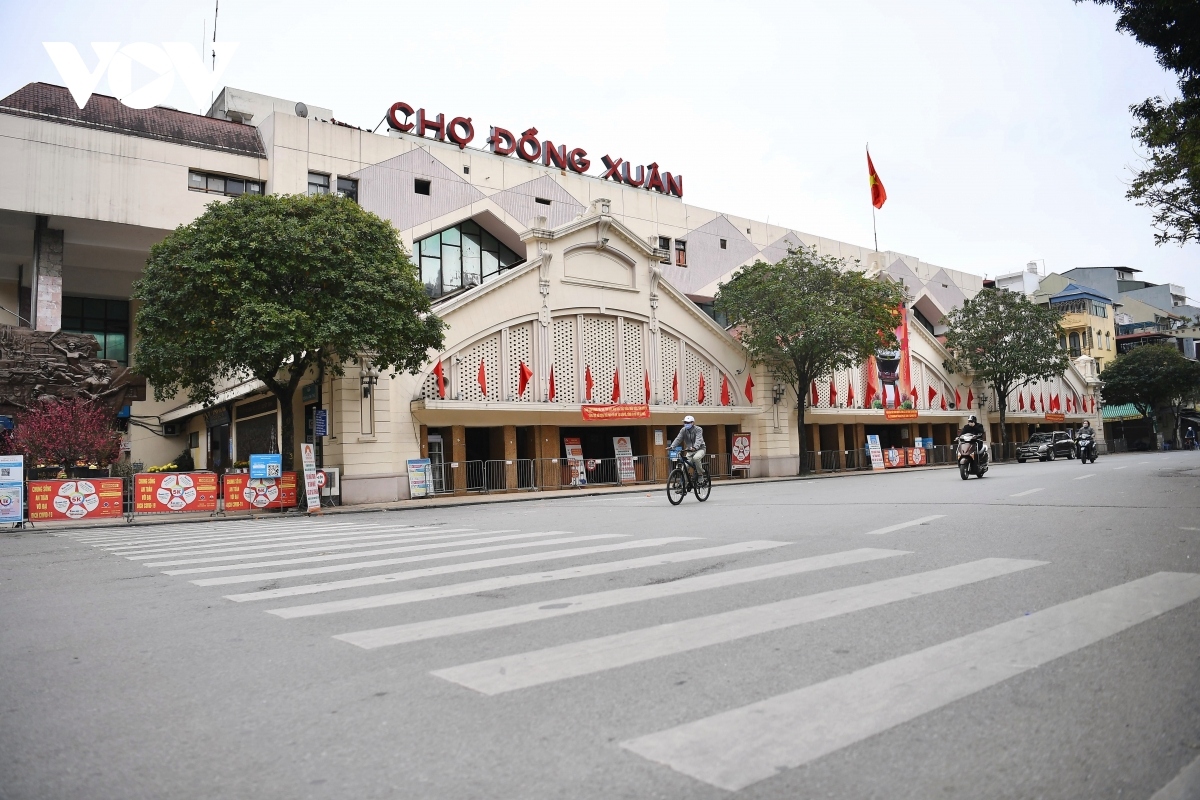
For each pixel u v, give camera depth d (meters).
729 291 35.94
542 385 28.84
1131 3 12.59
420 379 26.28
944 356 48.22
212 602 7.06
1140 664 4.23
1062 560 7.41
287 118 29.95
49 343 27.75
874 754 3.22
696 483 17.67
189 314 19.95
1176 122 14.59
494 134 35.94
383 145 31.64
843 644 4.79
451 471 26.91
